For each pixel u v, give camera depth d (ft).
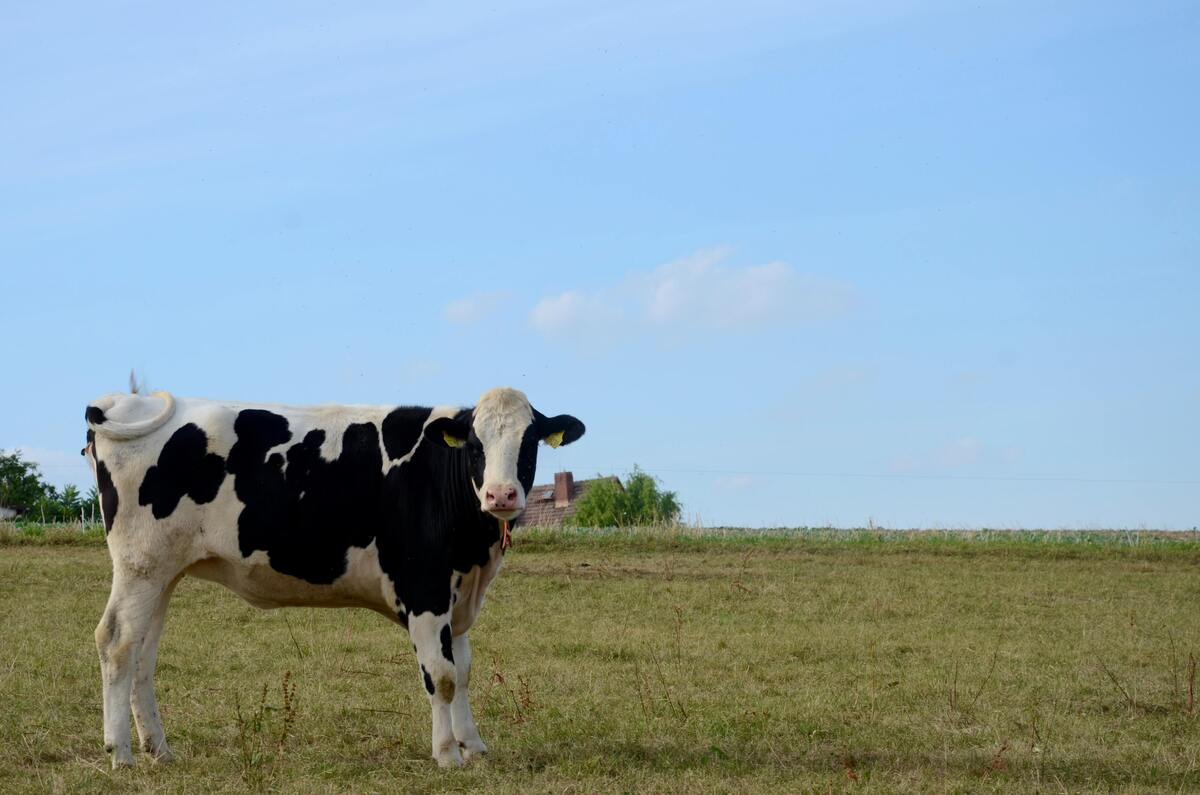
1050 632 52.24
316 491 29.07
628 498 171.94
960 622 55.06
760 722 32.73
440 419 28.07
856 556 83.56
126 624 28.43
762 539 90.22
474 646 46.55
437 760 27.99
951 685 39.06
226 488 28.99
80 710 33.40
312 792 24.93
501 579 67.51
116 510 28.84
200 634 47.73
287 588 29.71
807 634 50.88
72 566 66.85
